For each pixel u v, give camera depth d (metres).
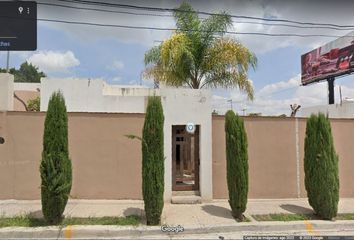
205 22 13.27
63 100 6.68
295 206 8.36
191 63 13.09
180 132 9.16
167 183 8.70
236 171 7.13
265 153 9.21
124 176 8.85
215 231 6.64
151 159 6.74
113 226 6.53
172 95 8.84
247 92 13.59
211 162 8.88
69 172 6.70
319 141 7.32
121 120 8.90
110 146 8.86
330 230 6.85
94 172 8.79
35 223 6.64
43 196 6.50
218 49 13.19
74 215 7.30
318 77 21.97
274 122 9.29
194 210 7.89
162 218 7.20
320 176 7.21
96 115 8.86
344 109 16.50
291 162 9.27
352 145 9.57
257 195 9.12
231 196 7.20
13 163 8.62
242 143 7.19
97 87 13.39
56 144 6.52
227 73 13.35
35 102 17.77
